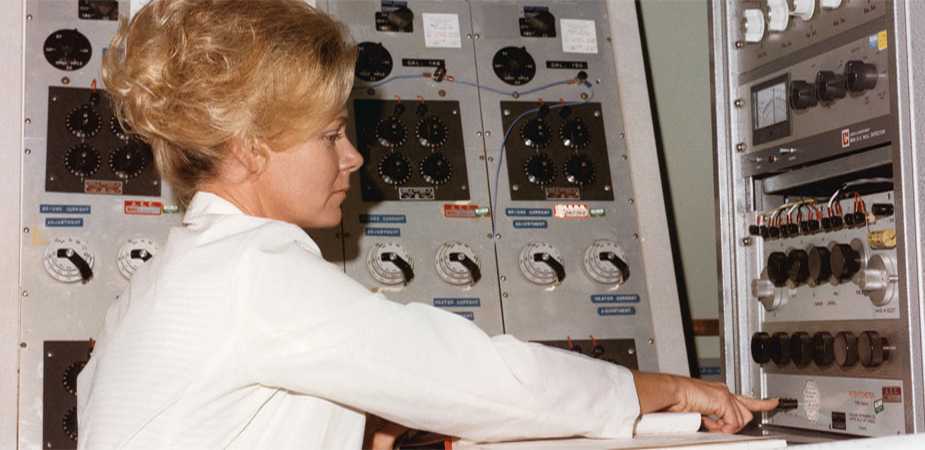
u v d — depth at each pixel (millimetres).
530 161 2557
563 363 1294
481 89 2604
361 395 1203
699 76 3943
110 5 2443
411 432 1549
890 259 1697
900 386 1662
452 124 2557
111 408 1189
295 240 1289
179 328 1195
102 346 1321
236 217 1314
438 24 2629
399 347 1200
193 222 1343
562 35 2707
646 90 2719
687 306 3832
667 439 1222
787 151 1938
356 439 1311
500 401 1232
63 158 2334
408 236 2443
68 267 2268
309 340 1179
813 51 1873
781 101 1967
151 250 2322
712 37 2150
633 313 2527
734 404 1423
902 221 1627
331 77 1322
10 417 2168
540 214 2543
